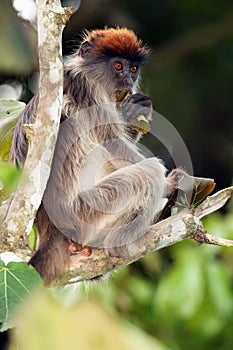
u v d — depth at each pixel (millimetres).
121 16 20562
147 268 14383
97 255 8242
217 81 21766
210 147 20844
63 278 8039
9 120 8766
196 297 12680
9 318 4527
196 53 21781
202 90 21484
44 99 6250
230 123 21328
